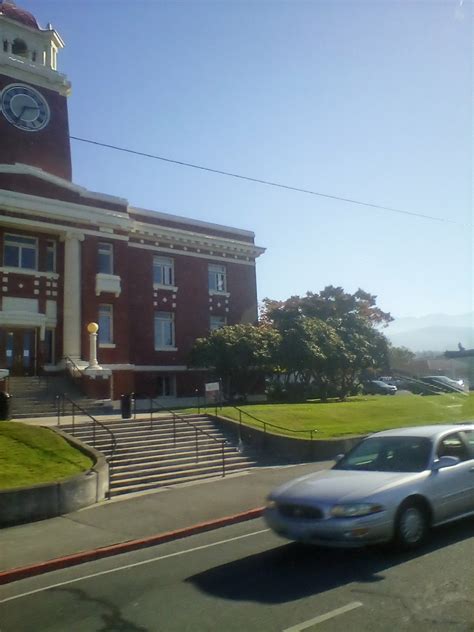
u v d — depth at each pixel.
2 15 31.50
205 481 16.12
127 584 7.84
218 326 37.06
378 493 7.96
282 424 22.14
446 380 46.25
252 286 38.78
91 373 26.34
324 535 7.75
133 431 19.14
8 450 15.00
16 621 6.72
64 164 31.17
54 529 11.34
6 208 27.19
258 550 9.07
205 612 6.45
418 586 6.77
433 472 8.70
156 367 33.53
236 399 33.47
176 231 35.19
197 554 9.22
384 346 38.78
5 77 29.92
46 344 28.53
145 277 33.94
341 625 5.81
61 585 8.12
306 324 33.97
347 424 23.44
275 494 8.64
